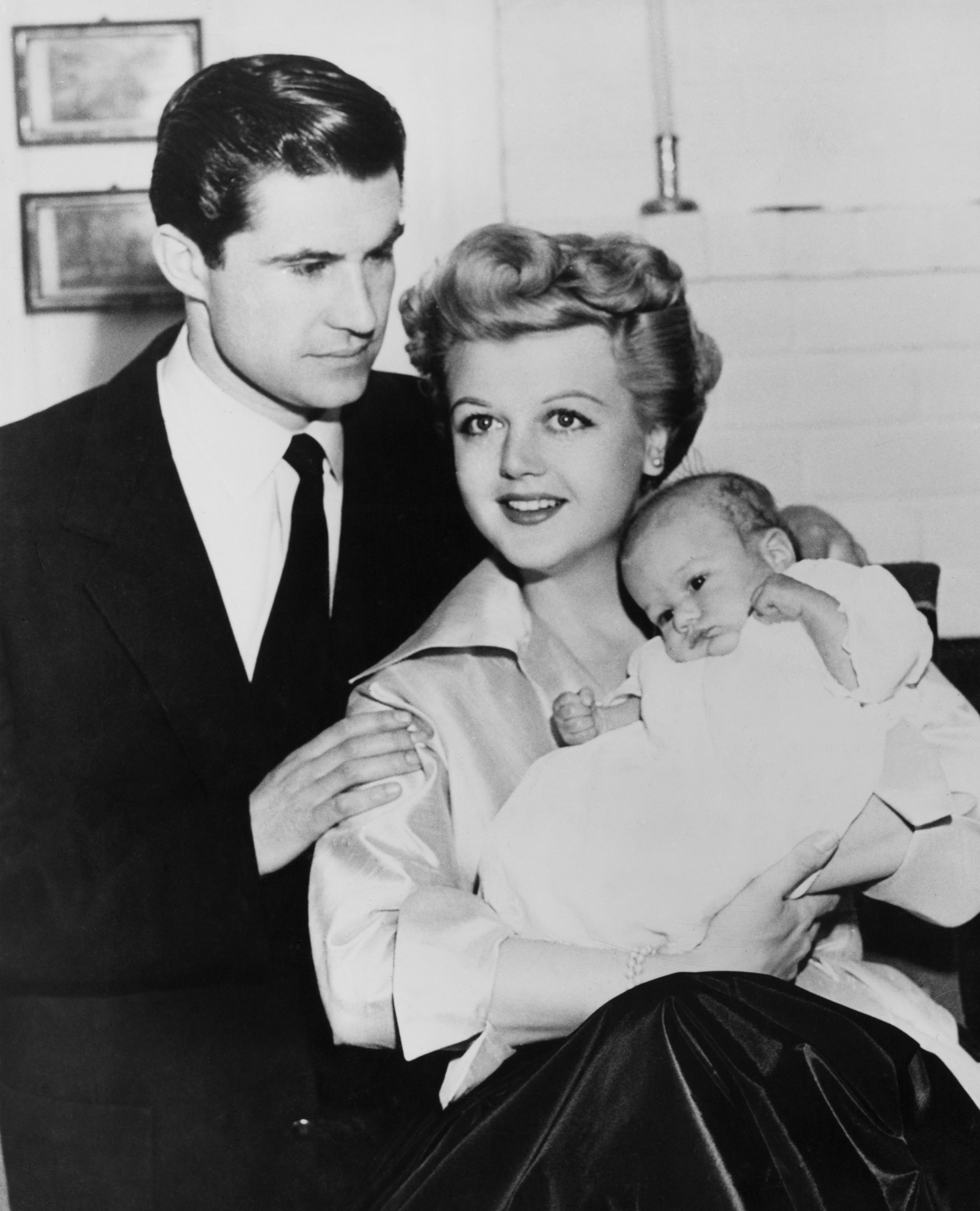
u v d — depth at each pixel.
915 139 1.82
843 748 1.37
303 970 1.47
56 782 1.49
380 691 1.47
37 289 1.88
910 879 1.39
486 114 1.85
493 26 1.84
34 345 1.88
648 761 1.40
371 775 1.41
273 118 1.42
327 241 1.45
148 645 1.50
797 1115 1.14
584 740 1.43
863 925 1.52
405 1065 1.44
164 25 1.85
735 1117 1.14
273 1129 1.46
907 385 1.79
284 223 1.44
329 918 1.36
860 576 1.44
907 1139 1.19
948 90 1.82
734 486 1.45
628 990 1.22
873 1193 1.13
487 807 1.43
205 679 1.51
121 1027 1.47
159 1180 1.46
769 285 1.78
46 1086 1.48
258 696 1.51
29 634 1.51
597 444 1.42
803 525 1.51
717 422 1.79
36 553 1.52
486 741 1.45
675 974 1.22
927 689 1.44
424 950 1.31
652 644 1.47
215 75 1.46
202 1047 1.46
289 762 1.46
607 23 1.83
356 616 1.55
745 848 1.35
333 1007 1.33
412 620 1.56
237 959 1.43
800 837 1.35
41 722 1.50
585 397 1.41
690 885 1.34
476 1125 1.21
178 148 1.45
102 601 1.50
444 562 1.58
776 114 1.82
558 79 1.85
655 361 1.42
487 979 1.29
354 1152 1.44
